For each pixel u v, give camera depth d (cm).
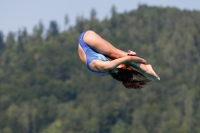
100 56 3466
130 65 3469
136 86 3538
